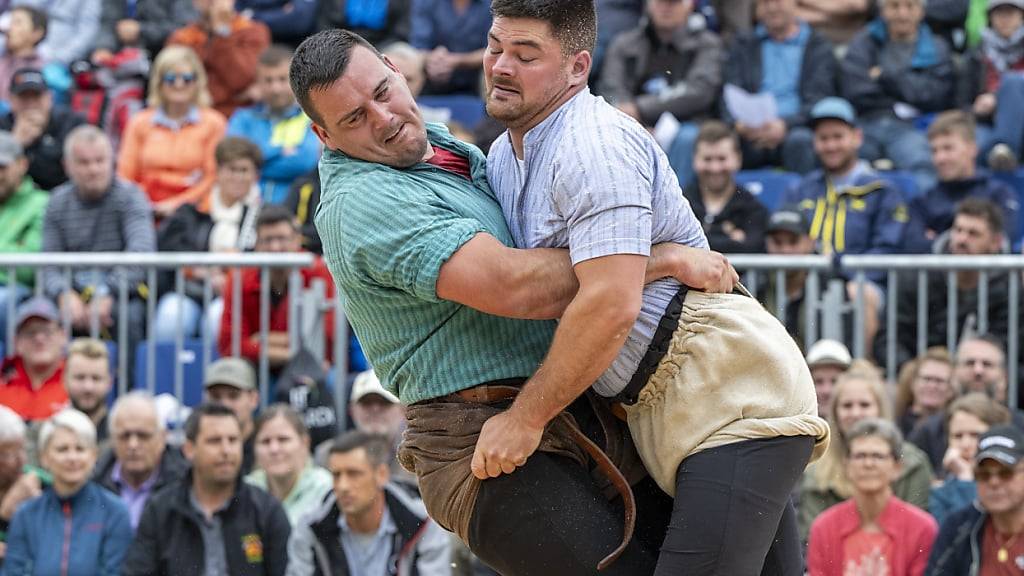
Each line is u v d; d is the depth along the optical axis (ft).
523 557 29.25
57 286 63.00
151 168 78.84
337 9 90.99
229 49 86.17
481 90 86.43
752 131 79.36
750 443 28.43
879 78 82.33
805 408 29.01
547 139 28.66
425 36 89.04
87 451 55.36
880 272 61.11
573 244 27.53
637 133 28.27
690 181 75.05
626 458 30.14
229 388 59.41
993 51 83.46
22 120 82.28
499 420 28.43
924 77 82.64
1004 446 50.88
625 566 28.99
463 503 29.35
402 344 29.48
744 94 79.87
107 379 61.26
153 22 93.66
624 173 27.48
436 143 30.04
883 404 55.26
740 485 28.19
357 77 28.40
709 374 28.58
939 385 58.59
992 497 50.88
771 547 30.48
